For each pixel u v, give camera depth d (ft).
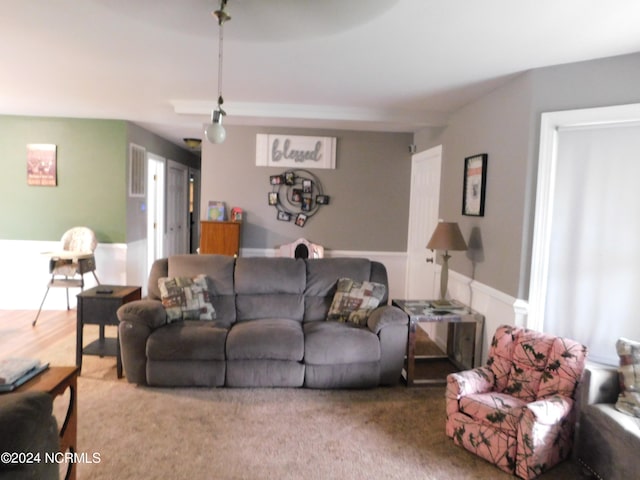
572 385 7.33
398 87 10.85
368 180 16.83
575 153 8.57
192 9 5.92
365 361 10.01
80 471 6.75
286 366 9.91
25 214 16.56
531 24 6.90
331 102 12.86
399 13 6.59
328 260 12.19
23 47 8.57
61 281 14.92
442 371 11.41
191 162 28.32
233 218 16.38
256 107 13.43
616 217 8.21
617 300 8.29
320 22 6.29
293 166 16.52
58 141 16.40
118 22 7.29
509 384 8.11
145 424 8.26
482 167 10.93
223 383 9.89
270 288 11.59
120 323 9.90
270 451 7.51
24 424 4.27
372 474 6.96
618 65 8.09
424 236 15.46
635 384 6.93
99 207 16.70
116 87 11.66
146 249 19.45
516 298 9.34
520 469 6.89
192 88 11.62
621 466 6.36
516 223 9.39
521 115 9.34
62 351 11.97
